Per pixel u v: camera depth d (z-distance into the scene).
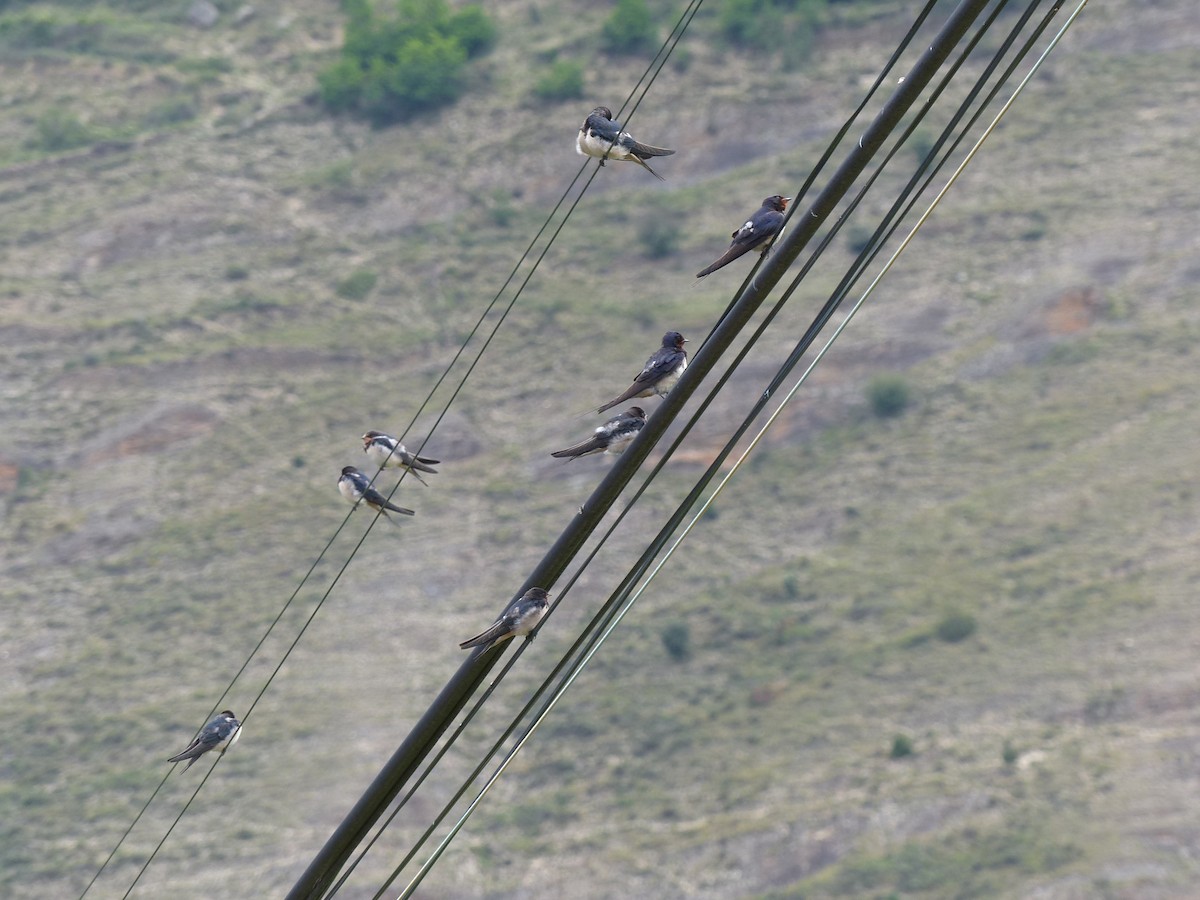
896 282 188.38
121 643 155.12
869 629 144.88
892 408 172.00
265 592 159.12
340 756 137.62
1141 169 196.50
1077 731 127.12
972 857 116.31
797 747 132.50
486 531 164.00
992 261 189.00
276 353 191.12
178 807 134.12
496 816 131.00
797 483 166.00
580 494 167.88
